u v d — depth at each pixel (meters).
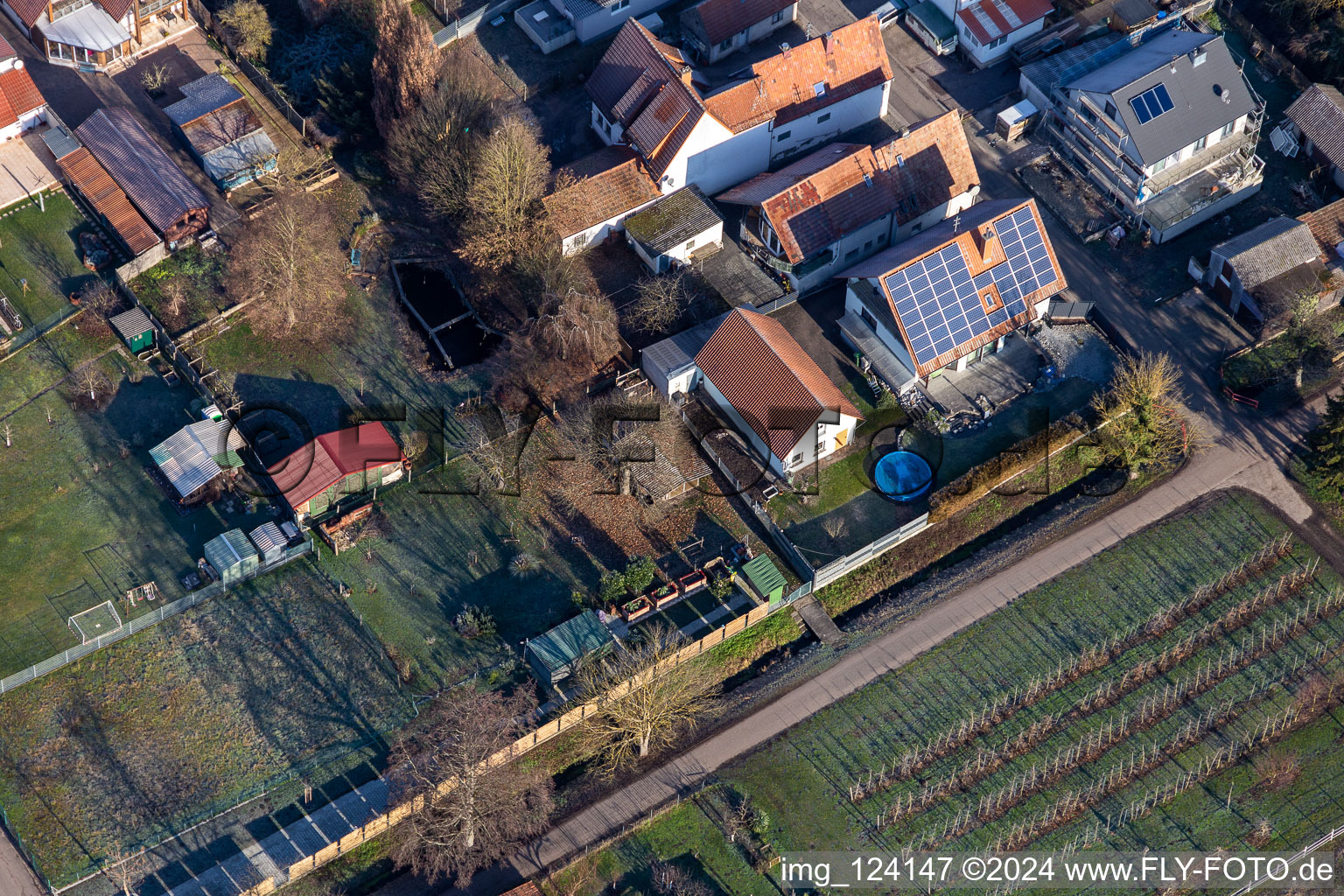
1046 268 122.69
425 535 114.00
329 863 99.50
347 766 103.19
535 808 100.94
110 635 108.06
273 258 121.25
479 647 108.50
